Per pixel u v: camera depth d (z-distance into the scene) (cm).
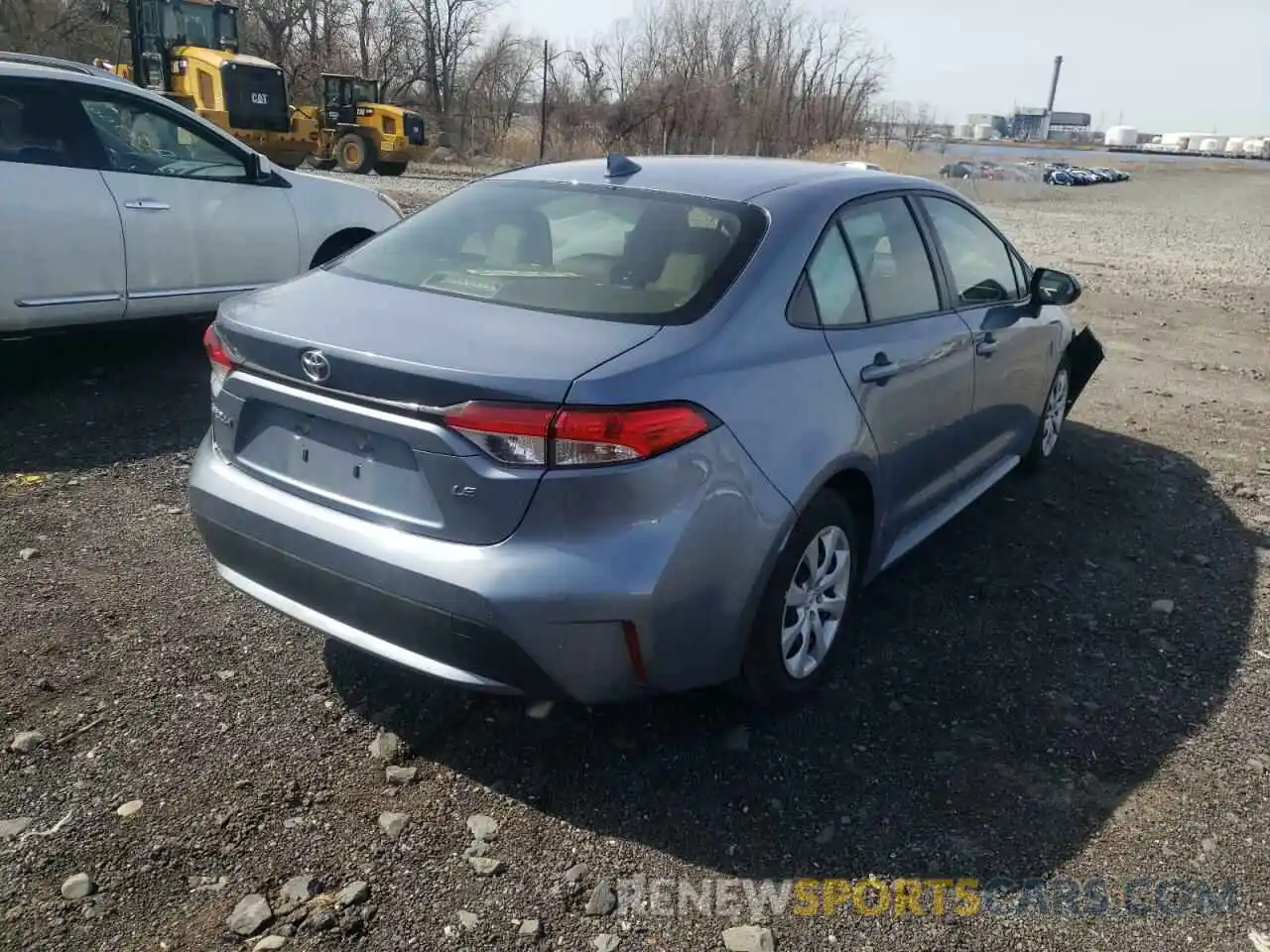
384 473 280
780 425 301
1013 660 380
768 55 4588
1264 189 5794
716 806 294
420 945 243
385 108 2575
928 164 4800
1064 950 250
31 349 693
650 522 266
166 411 596
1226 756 328
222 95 2147
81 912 247
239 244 669
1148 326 1071
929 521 425
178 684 338
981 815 295
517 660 266
